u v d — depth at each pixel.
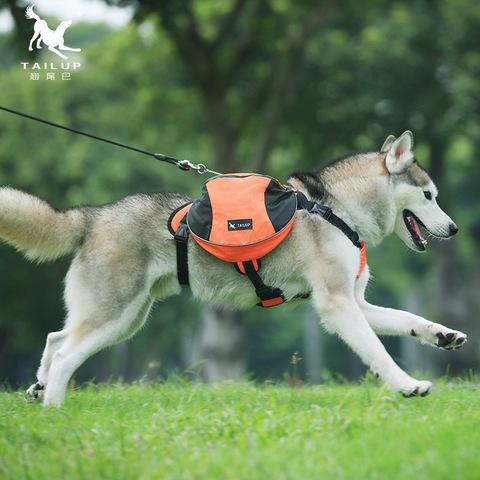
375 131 21.08
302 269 6.10
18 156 26.47
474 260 29.59
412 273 35.88
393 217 6.48
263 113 20.17
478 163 25.02
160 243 6.11
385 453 3.97
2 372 30.50
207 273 6.12
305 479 3.68
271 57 19.38
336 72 20.25
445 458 3.87
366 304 6.50
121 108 24.20
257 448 4.25
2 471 4.04
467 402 5.70
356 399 5.78
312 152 21.88
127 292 6.02
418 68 20.14
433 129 20.78
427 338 6.21
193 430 4.71
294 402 6.02
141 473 3.87
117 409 5.80
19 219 6.05
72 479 3.87
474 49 20.72
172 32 17.83
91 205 6.33
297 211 6.11
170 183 27.17
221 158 18.98
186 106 22.47
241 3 18.09
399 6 20.80
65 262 25.31
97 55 24.97
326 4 17.75
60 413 5.35
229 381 8.59
